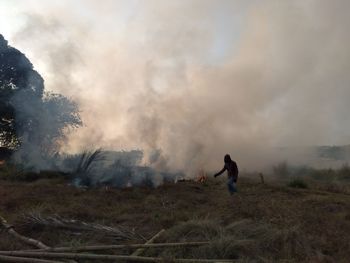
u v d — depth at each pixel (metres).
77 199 12.89
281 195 14.62
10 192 13.87
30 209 10.89
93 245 7.86
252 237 7.83
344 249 7.50
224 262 6.51
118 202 12.97
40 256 6.93
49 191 14.67
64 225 9.09
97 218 10.48
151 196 13.66
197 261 6.58
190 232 8.15
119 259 6.82
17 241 8.16
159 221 9.80
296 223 9.07
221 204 12.09
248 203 11.86
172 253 7.18
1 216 10.20
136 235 8.66
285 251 7.14
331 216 10.36
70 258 6.88
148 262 6.72
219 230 8.03
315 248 7.56
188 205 12.05
